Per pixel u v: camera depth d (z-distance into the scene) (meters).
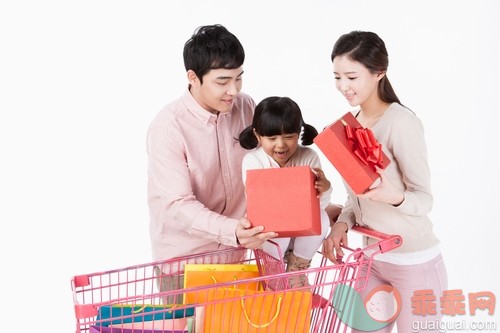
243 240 2.39
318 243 2.63
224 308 2.33
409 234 2.55
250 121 2.87
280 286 2.59
